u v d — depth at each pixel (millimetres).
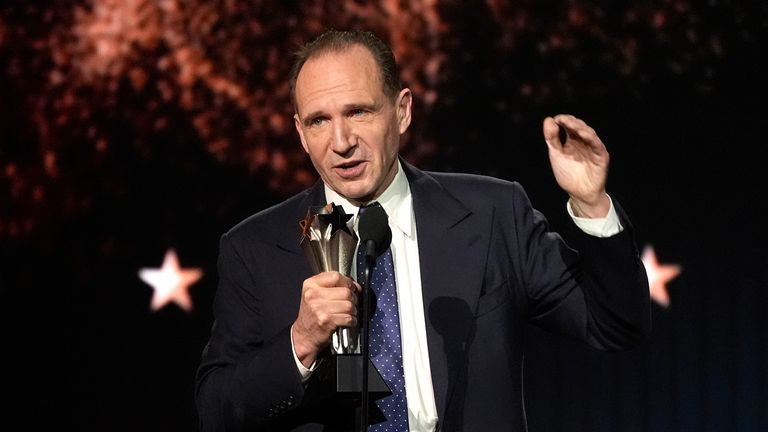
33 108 15102
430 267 6922
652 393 15578
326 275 5980
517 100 15094
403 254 7016
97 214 15148
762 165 15258
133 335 15141
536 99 15102
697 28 15156
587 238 6586
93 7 15094
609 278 6574
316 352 6312
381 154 6574
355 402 6707
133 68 15086
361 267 6910
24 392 15055
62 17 15117
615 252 6535
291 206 7312
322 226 6227
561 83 15125
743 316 15375
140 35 15078
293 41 14961
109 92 15102
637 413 15609
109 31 15086
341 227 6242
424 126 15055
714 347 15438
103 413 15117
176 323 15148
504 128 15094
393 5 14938
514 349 6848
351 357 6273
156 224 15148
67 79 15117
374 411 6680
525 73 15086
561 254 7039
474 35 15070
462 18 15039
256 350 6746
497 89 15078
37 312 15117
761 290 15375
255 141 15070
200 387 7062
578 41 15125
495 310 6836
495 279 6938
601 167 6441
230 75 15039
